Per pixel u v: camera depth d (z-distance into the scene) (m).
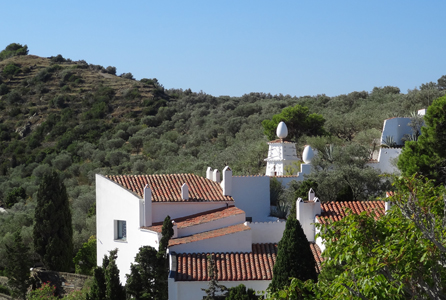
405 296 15.07
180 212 31.39
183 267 25.09
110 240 32.53
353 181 36.88
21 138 101.81
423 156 33.97
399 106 72.31
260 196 34.09
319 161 42.62
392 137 49.09
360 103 84.69
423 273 14.55
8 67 137.38
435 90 71.75
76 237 42.78
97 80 127.69
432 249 14.08
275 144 45.72
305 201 28.06
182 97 122.25
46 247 36.59
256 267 25.34
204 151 75.12
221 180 36.75
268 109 91.00
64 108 110.81
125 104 113.31
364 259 14.58
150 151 82.81
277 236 28.02
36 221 36.91
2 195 76.81
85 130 98.12
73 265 39.34
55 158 86.12
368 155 46.12
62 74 130.00
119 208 32.00
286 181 39.12
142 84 127.75
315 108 87.25
